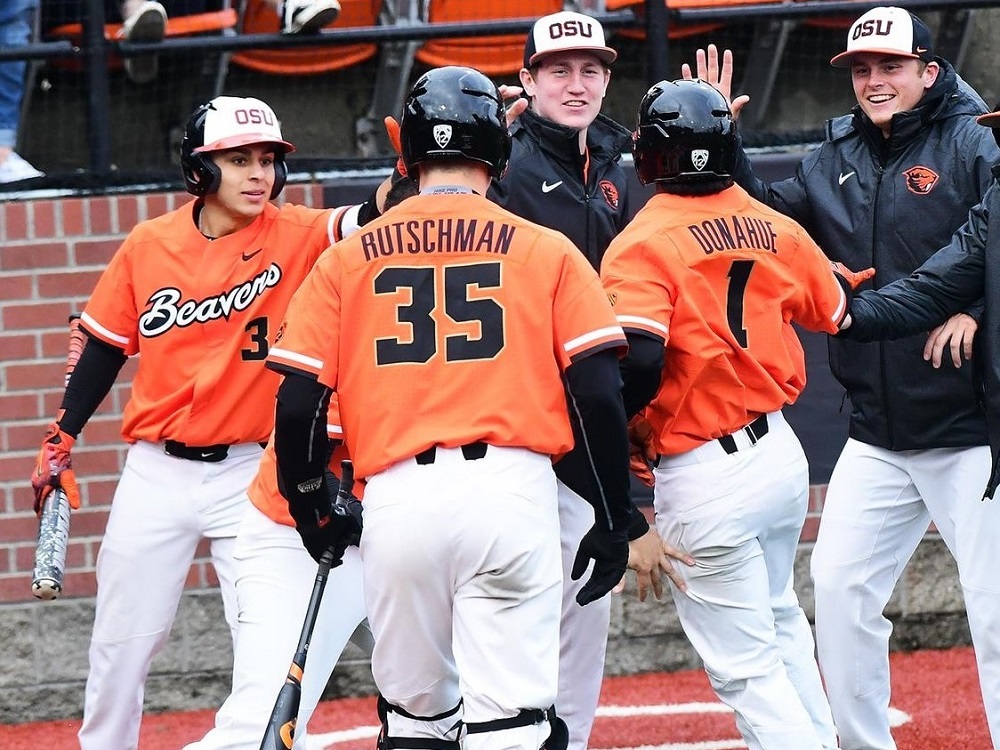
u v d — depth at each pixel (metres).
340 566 15.29
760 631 15.37
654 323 14.62
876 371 17.61
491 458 13.26
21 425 22.69
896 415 17.55
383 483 13.43
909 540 18.12
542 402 13.41
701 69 18.44
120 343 17.73
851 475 18.05
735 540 15.22
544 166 17.89
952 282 16.30
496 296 13.38
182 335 17.17
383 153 25.17
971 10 25.25
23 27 23.62
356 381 13.51
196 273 17.17
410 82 25.02
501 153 13.95
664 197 15.41
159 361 17.28
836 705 18.00
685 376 15.09
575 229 17.97
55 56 23.00
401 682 13.94
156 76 24.22
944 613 24.30
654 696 22.69
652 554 15.52
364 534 13.58
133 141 24.41
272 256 17.31
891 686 22.48
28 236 22.64
